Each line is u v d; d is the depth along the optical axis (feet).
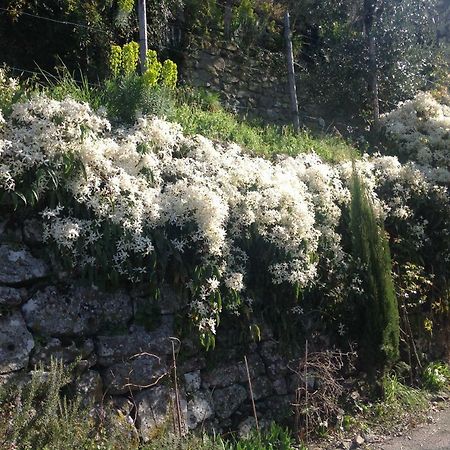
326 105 31.86
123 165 14.88
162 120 17.17
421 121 28.48
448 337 21.63
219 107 26.20
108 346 13.48
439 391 19.40
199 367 14.84
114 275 13.57
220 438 13.96
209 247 14.70
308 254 16.97
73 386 12.67
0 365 11.82
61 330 12.91
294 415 15.85
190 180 15.94
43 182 13.01
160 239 14.34
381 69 32.09
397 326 17.49
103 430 12.59
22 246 13.00
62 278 13.28
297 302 17.01
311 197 18.76
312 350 17.08
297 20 34.76
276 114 30.66
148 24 26.50
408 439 15.83
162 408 13.83
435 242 22.49
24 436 10.78
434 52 36.24
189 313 14.65
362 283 17.94
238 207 16.28
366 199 17.95
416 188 22.75
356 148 28.17
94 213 13.62
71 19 23.21
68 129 13.79
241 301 15.60
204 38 28.99
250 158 19.40
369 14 33.96
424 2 34.91
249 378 14.52
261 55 31.01
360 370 17.67
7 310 12.33
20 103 14.10
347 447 15.16
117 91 18.40
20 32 22.29
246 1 30.86
